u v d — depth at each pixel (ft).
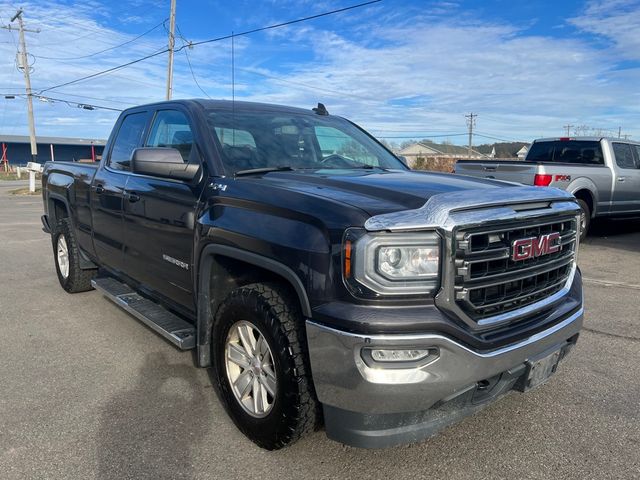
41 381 12.53
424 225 7.62
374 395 7.57
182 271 11.73
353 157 13.66
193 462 9.29
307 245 8.15
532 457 9.45
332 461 9.31
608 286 21.57
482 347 8.01
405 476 8.90
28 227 40.50
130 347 14.75
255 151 11.89
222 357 10.25
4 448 9.68
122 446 9.77
